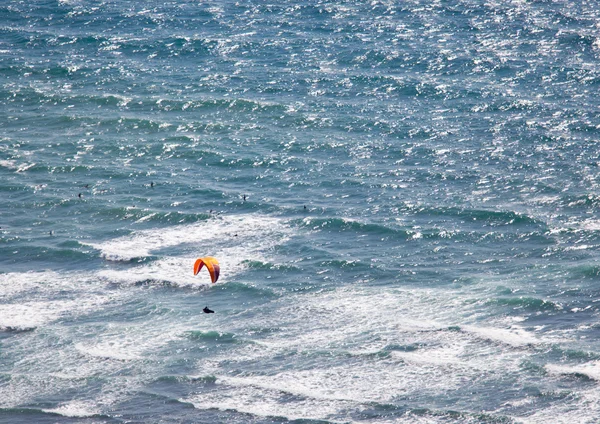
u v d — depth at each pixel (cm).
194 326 19500
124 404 16862
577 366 17562
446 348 18412
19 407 16725
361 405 16675
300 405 16725
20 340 18875
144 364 18088
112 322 19650
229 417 16425
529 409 16338
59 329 19325
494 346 18412
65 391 17250
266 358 18262
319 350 18450
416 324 19338
